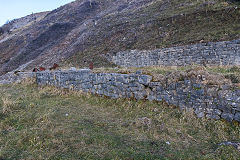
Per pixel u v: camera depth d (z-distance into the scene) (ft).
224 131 12.47
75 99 23.35
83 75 25.88
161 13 72.28
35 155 10.23
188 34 49.49
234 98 12.89
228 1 54.80
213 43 39.19
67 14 155.84
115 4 143.02
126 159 9.81
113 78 21.57
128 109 17.95
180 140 12.02
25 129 13.65
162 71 21.42
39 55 105.19
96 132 13.21
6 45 142.61
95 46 77.82
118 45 67.56
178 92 16.16
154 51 50.93
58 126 14.28
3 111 16.93
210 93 14.12
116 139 12.10
